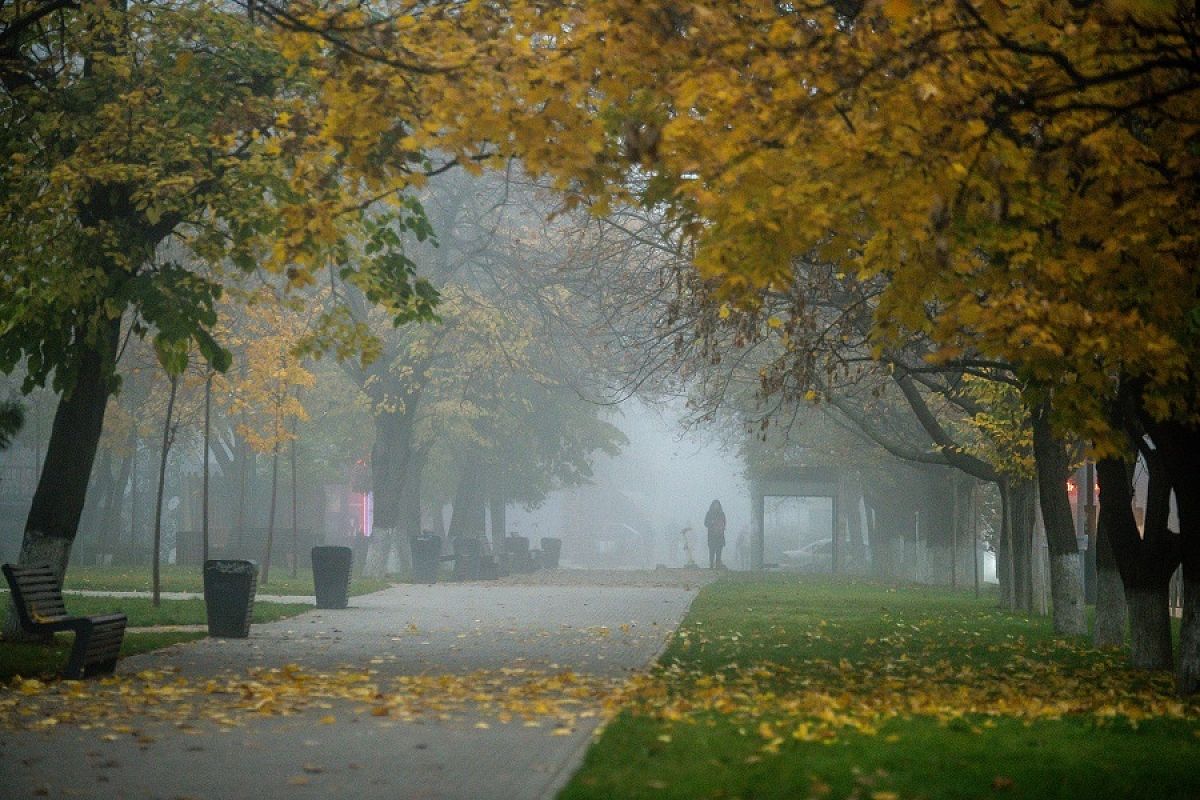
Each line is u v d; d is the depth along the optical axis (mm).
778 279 25094
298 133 30984
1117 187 27031
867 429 67688
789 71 24859
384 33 27062
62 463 41719
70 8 39844
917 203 24188
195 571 98250
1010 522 68688
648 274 63031
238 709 26047
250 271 39000
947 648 43688
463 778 19047
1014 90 25672
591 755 20344
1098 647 45469
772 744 20922
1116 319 27469
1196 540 32250
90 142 37469
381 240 37781
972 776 19031
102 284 37062
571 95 25266
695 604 64750
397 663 36062
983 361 46656
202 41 40281
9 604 40469
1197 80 24141
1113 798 18047
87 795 17969
